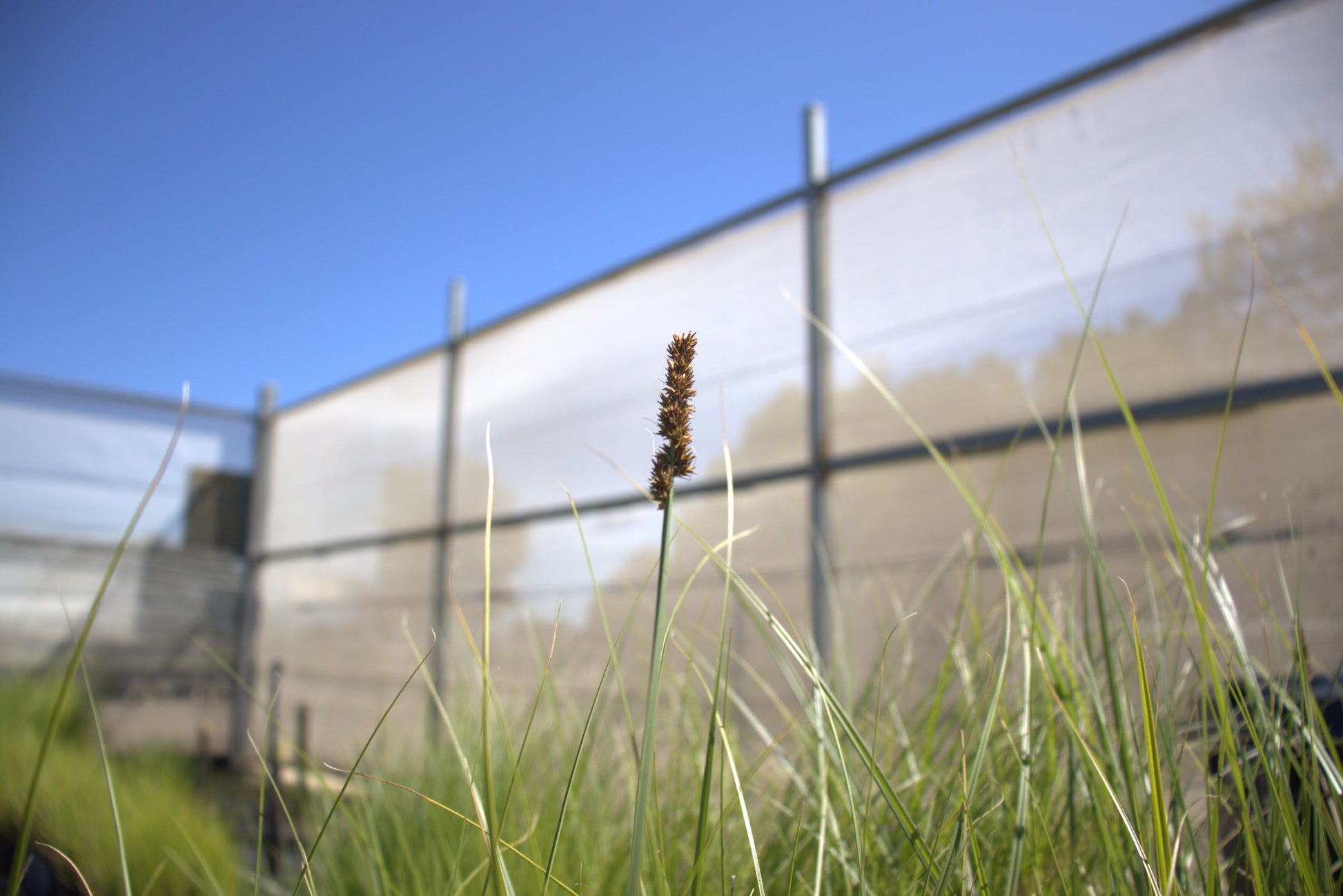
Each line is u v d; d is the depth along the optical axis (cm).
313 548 805
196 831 272
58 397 801
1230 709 93
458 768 213
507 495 627
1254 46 323
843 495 431
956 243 407
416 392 722
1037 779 105
